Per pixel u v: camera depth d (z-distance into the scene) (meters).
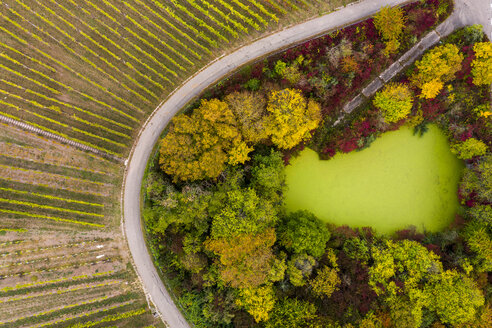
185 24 50.78
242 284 44.38
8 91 49.12
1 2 48.81
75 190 50.56
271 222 48.06
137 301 51.22
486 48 48.06
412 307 45.81
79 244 50.62
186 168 43.12
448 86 51.06
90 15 50.19
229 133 43.62
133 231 51.16
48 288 49.69
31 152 49.88
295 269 44.94
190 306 48.47
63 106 50.28
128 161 51.38
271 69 50.62
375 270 47.25
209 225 46.75
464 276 47.75
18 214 49.41
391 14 48.06
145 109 51.56
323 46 50.59
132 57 50.88
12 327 48.69
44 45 49.81
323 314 45.00
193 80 51.66
